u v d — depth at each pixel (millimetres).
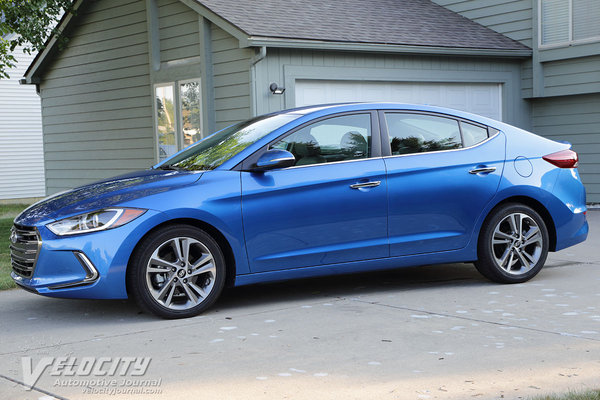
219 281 5520
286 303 5887
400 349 4395
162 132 13602
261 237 5602
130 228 5203
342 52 11906
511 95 14445
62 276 5199
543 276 6805
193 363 4230
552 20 14008
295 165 5754
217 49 11898
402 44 12281
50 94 16562
